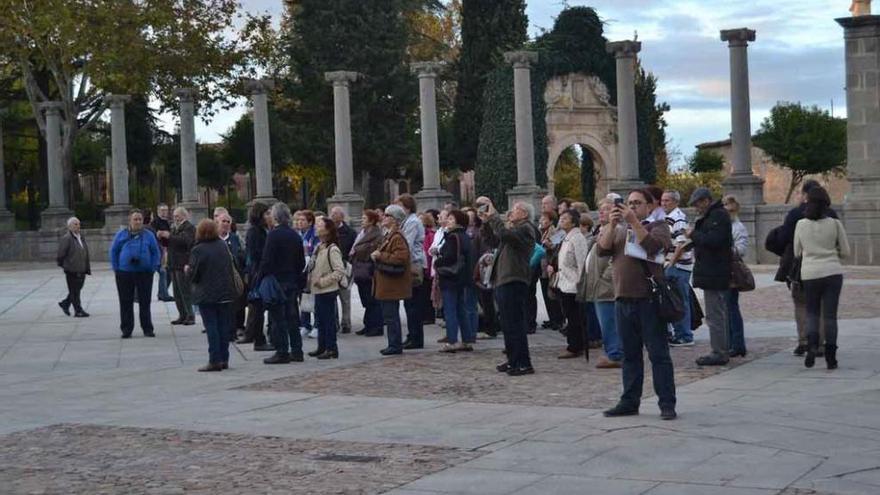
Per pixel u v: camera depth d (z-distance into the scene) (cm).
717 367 1541
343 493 909
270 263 1722
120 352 1952
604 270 1568
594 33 5353
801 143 6806
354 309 2612
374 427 1183
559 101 5294
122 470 1023
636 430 1113
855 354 1609
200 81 5703
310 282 1808
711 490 876
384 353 1786
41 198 6197
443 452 1045
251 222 1958
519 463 988
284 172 7069
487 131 5247
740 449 1016
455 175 7362
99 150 7406
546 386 1433
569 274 1678
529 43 5316
